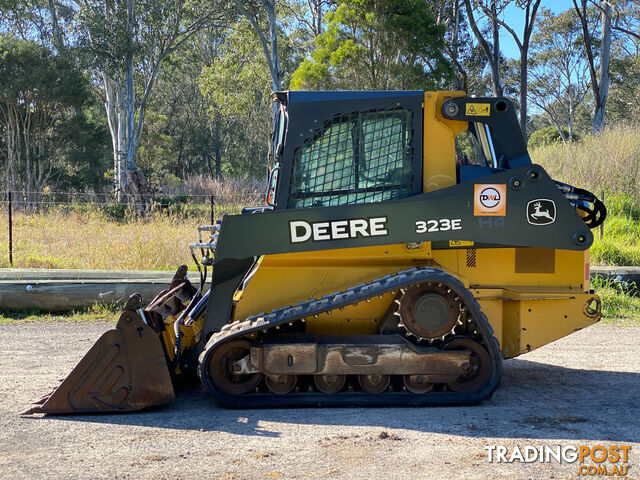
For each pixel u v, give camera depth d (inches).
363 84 1097.4
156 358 189.0
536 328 204.5
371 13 1056.2
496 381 192.5
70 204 772.0
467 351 189.3
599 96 1283.2
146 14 1430.9
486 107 194.7
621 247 501.0
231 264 197.5
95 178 1638.8
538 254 204.2
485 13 1235.9
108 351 187.9
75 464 148.7
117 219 690.2
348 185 195.2
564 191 213.0
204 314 211.5
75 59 1517.0
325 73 1111.6
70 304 362.0
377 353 186.9
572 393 212.4
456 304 190.9
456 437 165.3
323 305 185.0
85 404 186.9
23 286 358.6
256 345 187.6
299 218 188.7
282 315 185.6
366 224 188.5
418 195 189.8
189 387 220.7
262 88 1545.3
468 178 197.8
